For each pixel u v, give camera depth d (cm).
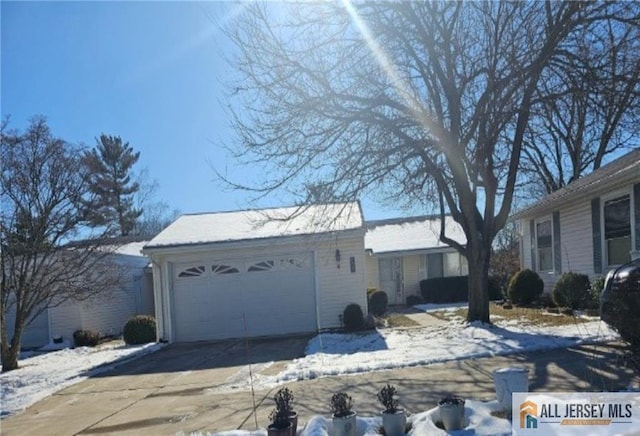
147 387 923
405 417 516
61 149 1383
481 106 1056
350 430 501
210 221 1772
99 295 1681
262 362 1070
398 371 845
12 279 1307
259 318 1545
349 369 881
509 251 2656
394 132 1121
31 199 1319
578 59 981
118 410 773
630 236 1261
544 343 945
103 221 1489
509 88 1034
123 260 2070
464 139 1112
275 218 1281
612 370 701
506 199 1258
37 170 1328
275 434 488
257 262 1556
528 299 1761
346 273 1525
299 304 1542
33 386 1037
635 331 501
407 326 1465
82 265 1448
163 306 1551
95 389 958
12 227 1300
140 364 1198
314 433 508
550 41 945
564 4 945
